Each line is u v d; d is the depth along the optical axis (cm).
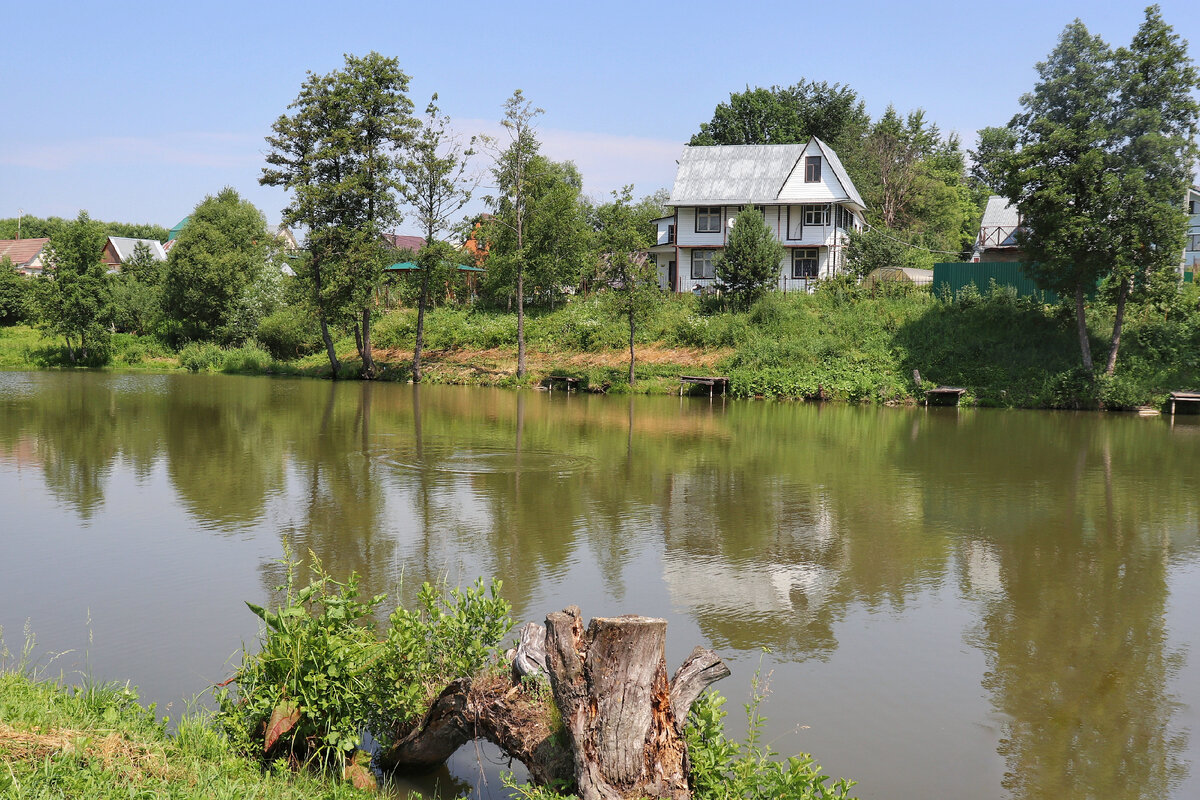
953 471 1670
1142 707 663
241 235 6162
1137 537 1166
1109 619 852
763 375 3375
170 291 5388
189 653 714
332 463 1669
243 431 2136
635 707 426
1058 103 2844
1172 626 834
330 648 520
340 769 504
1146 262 2794
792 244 4656
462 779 530
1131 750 599
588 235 4909
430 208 3872
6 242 8594
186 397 3075
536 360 4072
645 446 1970
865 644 778
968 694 679
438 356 4334
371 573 950
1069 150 2814
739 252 4056
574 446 1958
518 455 1808
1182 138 2672
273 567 966
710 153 4988
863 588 939
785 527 1204
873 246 4512
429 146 3784
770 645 771
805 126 6300
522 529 1166
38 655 704
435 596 592
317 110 3781
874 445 2030
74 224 5003
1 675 547
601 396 3381
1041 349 3231
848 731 613
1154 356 3042
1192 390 2836
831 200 4538
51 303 4916
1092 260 2806
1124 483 1556
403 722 531
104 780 401
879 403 3136
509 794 508
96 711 489
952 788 541
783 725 620
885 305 3762
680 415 2684
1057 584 962
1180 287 3322
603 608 845
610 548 1077
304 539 1094
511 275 4606
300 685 510
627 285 3544
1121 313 2903
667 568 995
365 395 3281
